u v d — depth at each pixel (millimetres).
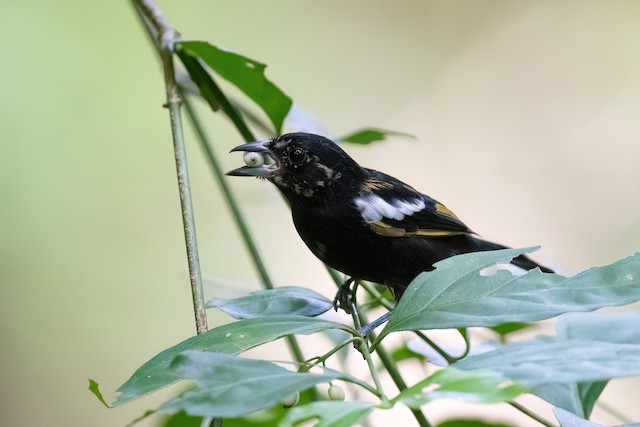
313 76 14109
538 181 13625
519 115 14047
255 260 6344
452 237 7383
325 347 10719
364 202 6805
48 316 11992
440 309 3441
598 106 13961
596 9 14367
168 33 6188
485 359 2934
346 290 6766
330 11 14383
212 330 3646
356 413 2713
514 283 3457
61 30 12734
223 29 13891
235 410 2736
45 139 12414
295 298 4676
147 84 12852
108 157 12508
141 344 12109
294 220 7051
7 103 12305
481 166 13750
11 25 12570
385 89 14188
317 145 6746
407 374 8797
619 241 12758
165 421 5465
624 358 2783
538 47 14383
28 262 12023
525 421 9875
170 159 12711
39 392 11789
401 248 6934
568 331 4473
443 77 14359
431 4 14719
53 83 12555
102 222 12320
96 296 12117
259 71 5898
